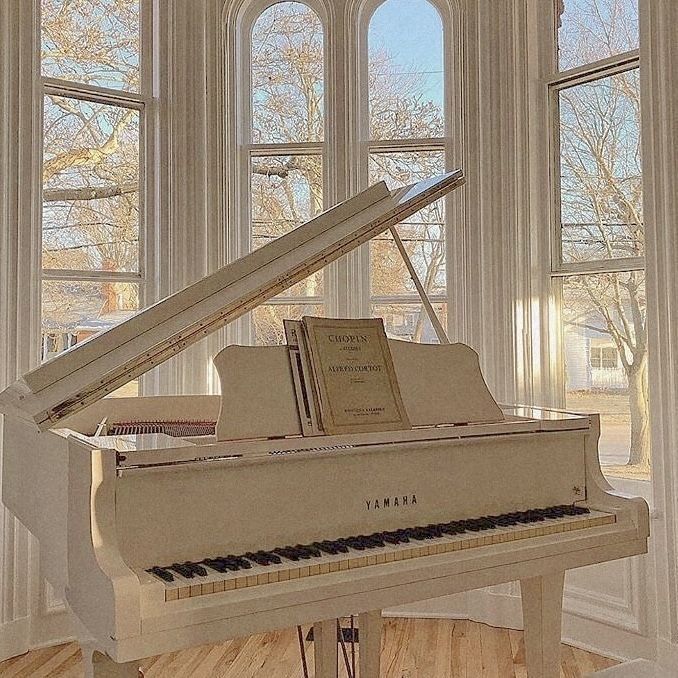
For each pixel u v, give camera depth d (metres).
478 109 4.05
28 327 3.59
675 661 3.27
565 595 3.78
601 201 3.78
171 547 1.87
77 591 1.82
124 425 3.07
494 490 2.35
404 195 2.68
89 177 3.94
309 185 4.25
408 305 4.20
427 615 3.97
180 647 1.66
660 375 3.33
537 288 3.97
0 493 3.50
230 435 1.99
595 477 2.52
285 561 1.88
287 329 2.16
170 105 4.07
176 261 4.02
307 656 3.46
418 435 2.19
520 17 4.00
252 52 4.30
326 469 2.08
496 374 3.94
